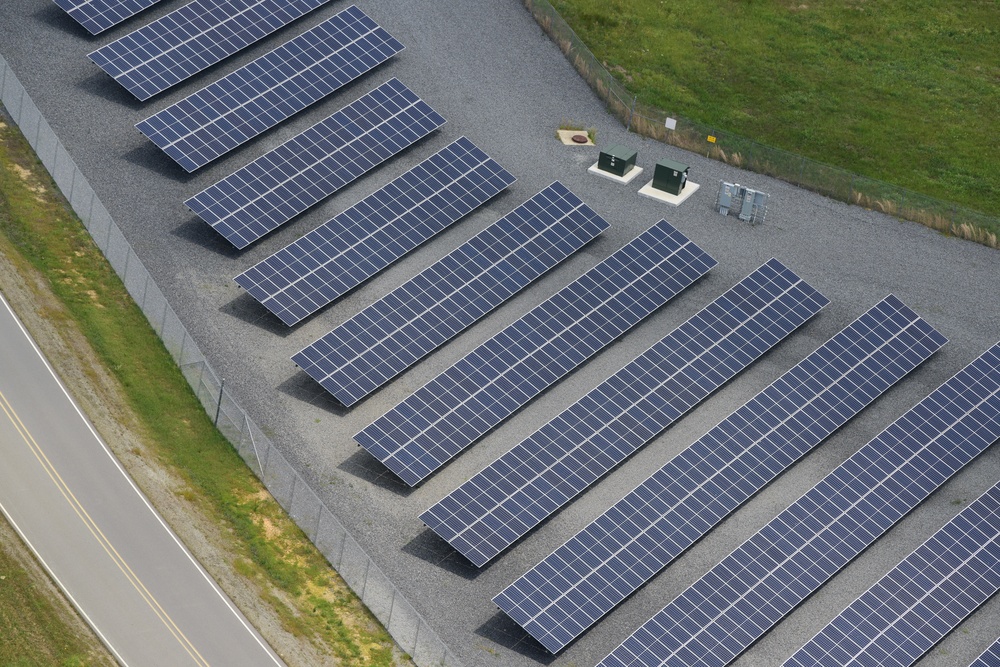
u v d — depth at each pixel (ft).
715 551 229.86
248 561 222.28
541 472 233.55
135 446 234.17
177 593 214.28
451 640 215.72
